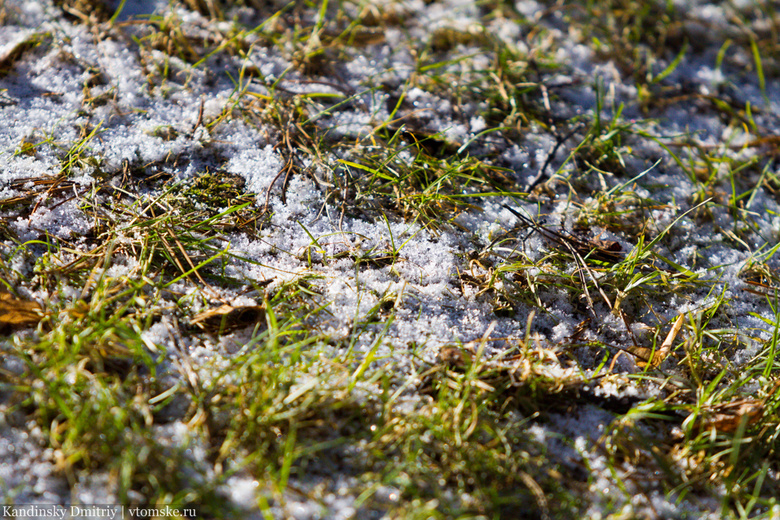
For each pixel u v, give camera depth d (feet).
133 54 5.00
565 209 4.83
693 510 4.38
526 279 4.66
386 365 4.48
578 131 5.03
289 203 4.75
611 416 4.49
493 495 4.33
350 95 5.02
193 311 4.52
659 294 4.69
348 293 4.59
